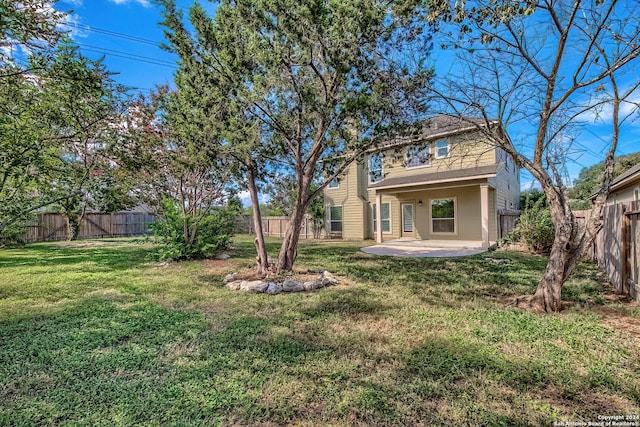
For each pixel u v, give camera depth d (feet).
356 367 10.34
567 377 9.59
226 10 18.21
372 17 15.47
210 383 9.39
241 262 31.53
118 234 67.62
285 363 10.61
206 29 18.80
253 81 17.95
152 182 32.30
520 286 21.03
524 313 15.48
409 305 17.06
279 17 15.84
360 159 23.88
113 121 21.93
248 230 77.05
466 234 45.70
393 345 11.99
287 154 23.54
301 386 9.23
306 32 15.89
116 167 26.18
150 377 9.74
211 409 8.21
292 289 20.38
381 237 48.70
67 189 22.63
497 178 43.34
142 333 13.20
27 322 14.40
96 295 19.20
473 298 18.37
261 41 17.26
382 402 8.46
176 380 9.56
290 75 18.03
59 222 58.70
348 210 58.39
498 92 17.44
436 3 13.88
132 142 23.97
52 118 19.21
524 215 37.04
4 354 11.20
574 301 17.39
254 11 16.71
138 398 8.65
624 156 44.34
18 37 14.71
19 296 18.86
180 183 32.17
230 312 16.03
